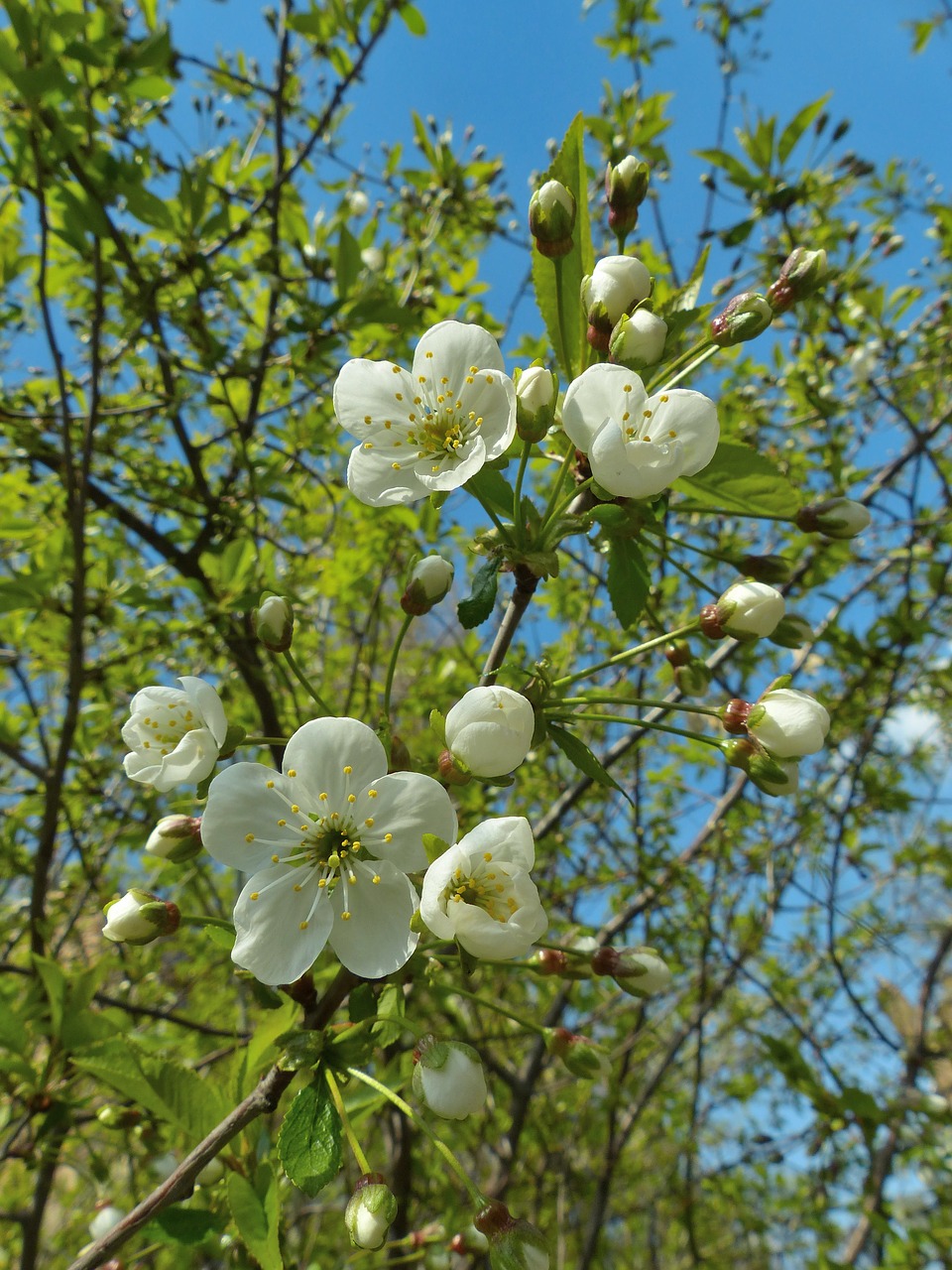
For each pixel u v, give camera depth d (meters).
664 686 0.32
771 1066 0.37
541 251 0.12
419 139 0.32
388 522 0.28
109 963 0.15
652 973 0.12
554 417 0.12
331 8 0.25
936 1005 0.35
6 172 0.20
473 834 0.10
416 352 0.12
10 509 0.27
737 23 0.31
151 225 0.24
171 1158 0.20
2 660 0.28
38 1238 0.18
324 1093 0.09
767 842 0.32
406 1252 0.24
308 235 0.29
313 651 0.32
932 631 0.27
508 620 0.11
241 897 0.10
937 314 0.34
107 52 0.20
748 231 0.27
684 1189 0.34
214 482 0.33
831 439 0.30
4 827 0.27
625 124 0.30
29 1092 0.16
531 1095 0.26
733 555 0.13
